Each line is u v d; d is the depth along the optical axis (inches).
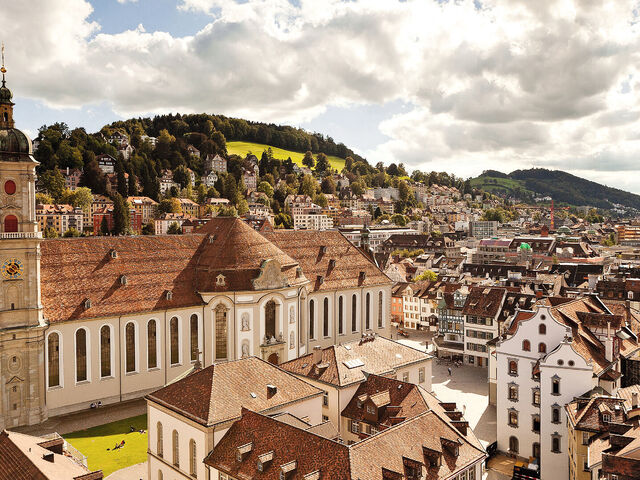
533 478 2723.9
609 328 2925.7
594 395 2554.1
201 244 3934.5
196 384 2256.4
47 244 3289.9
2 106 2940.5
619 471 1780.3
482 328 4677.7
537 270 7391.7
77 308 3159.5
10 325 2913.4
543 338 2883.9
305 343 4077.3
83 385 3181.6
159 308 3425.2
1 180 2883.9
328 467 1750.7
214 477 2001.7
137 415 3171.8
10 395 2925.7
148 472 2379.4
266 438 1966.0
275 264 3754.9
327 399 2664.9
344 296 4441.4
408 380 3056.1
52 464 1841.8
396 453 1886.1
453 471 1963.6
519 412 2970.0
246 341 3639.3
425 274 7549.2
